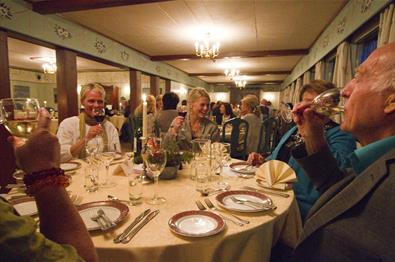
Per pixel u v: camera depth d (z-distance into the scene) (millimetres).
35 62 7363
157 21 3861
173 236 805
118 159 1815
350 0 2949
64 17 3691
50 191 565
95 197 1113
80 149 1811
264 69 8742
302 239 733
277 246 1320
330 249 647
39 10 3131
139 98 6133
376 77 632
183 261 778
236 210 960
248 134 3268
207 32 4398
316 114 969
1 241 410
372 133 682
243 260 871
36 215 917
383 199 556
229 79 12047
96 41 4438
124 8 3361
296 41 5035
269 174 1274
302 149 1037
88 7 3037
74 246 563
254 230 862
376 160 622
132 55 5707
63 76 3818
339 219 646
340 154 1261
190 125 2449
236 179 1413
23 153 571
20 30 2992
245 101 3773
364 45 2994
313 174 979
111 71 9203
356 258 583
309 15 3570
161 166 1142
